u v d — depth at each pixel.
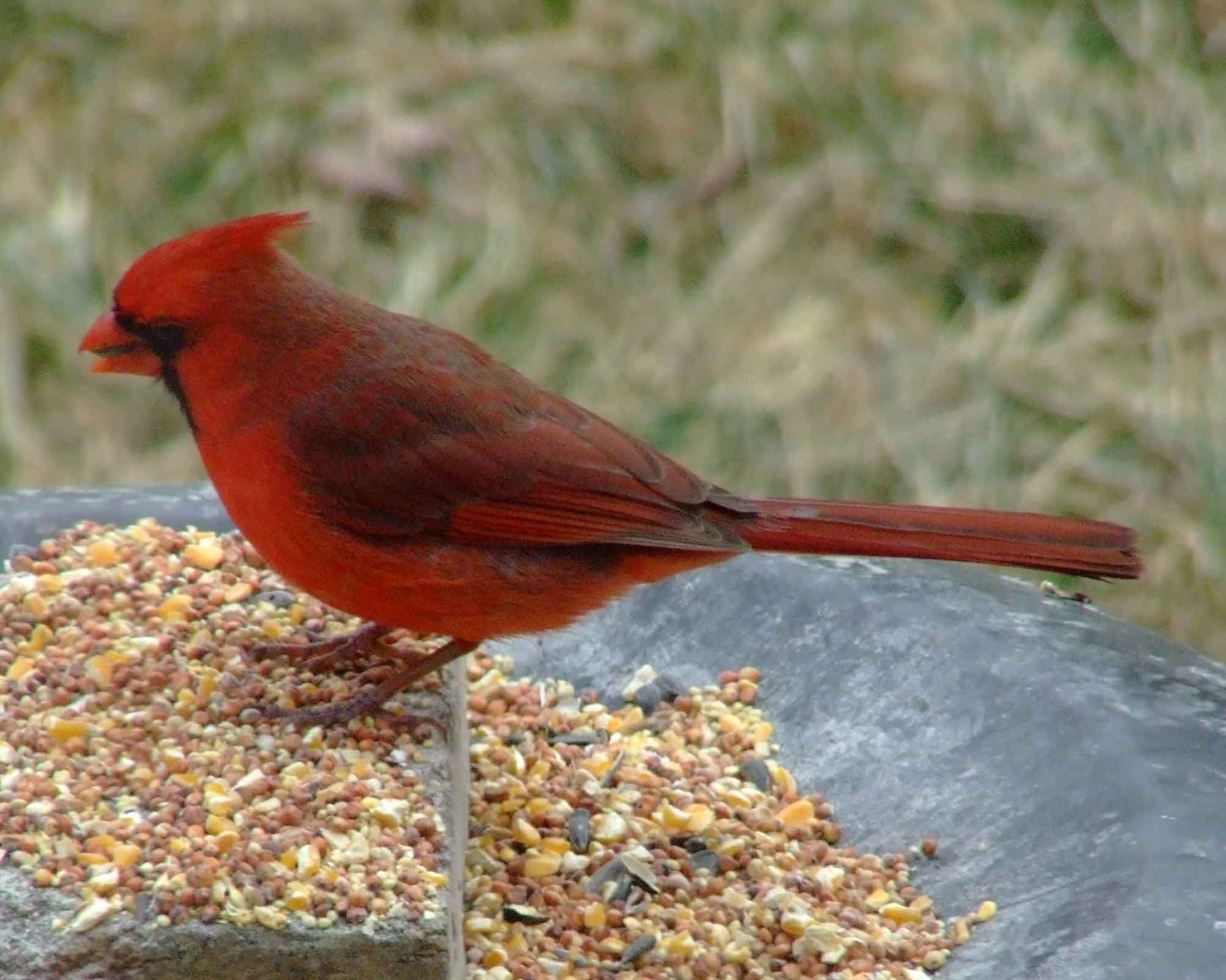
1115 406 12.00
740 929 6.21
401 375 6.34
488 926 6.17
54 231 12.88
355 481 6.22
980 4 13.88
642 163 13.44
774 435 12.00
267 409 6.22
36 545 7.35
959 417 12.00
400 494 6.25
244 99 13.62
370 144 13.34
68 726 5.81
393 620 6.45
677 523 6.48
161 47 13.93
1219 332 12.21
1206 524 11.55
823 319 12.46
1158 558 11.43
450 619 6.41
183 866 5.25
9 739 5.79
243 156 13.32
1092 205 12.80
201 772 5.71
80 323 12.58
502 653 7.87
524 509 6.37
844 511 6.62
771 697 7.33
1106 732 6.20
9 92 13.62
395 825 5.57
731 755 7.15
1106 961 5.20
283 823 5.49
